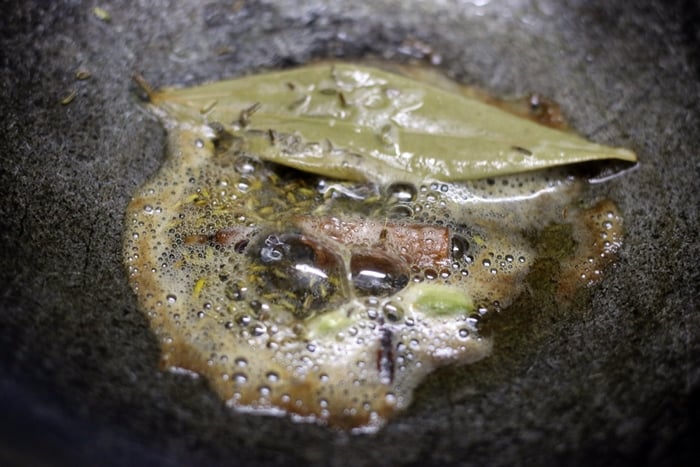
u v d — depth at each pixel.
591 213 0.23
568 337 0.21
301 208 0.22
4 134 0.22
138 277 0.21
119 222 0.22
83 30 0.24
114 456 0.17
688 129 0.23
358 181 0.23
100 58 0.24
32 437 0.17
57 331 0.19
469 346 0.21
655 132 0.24
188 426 0.19
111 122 0.23
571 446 0.19
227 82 0.24
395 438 0.19
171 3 0.25
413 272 0.22
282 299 0.21
